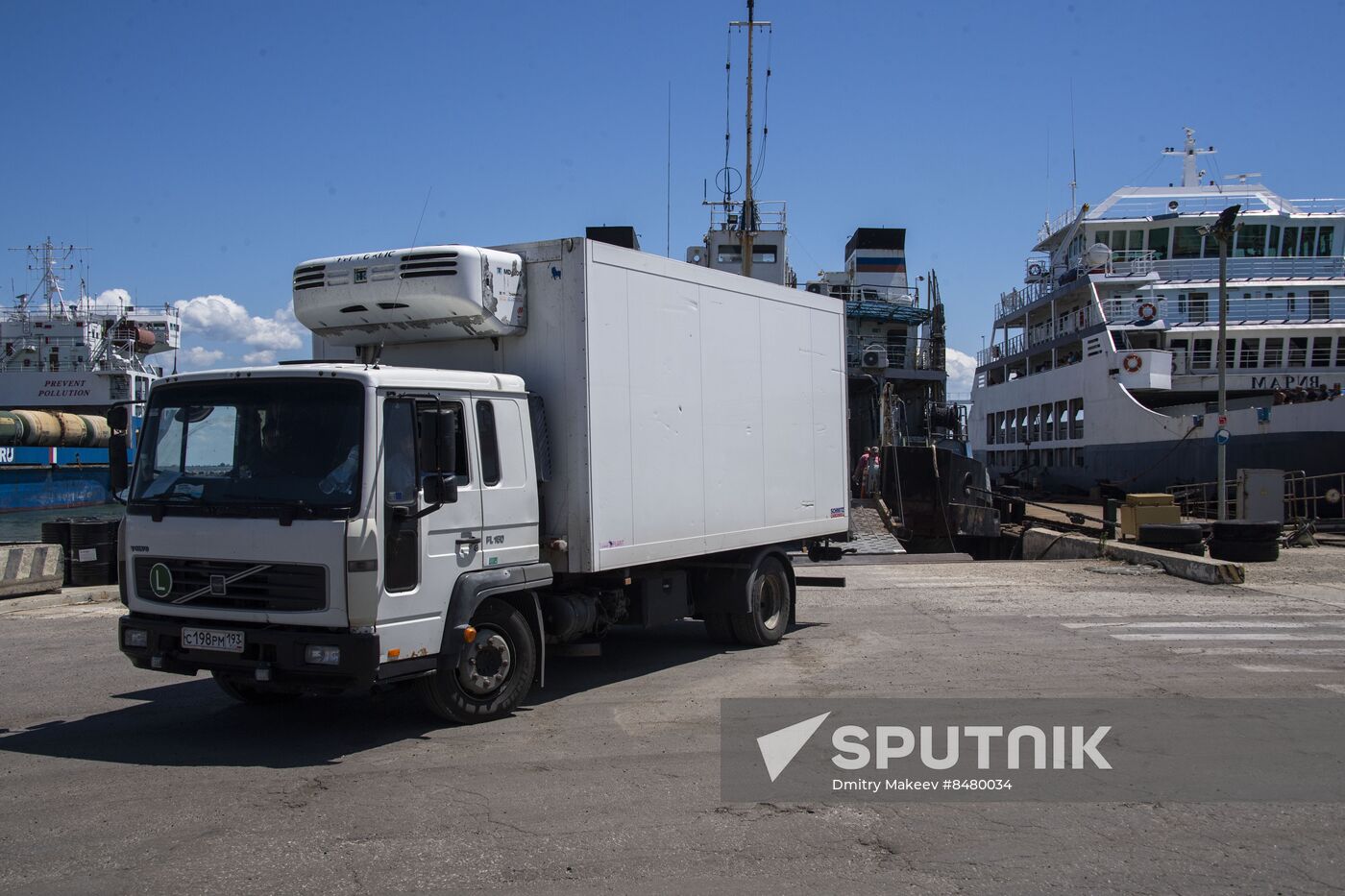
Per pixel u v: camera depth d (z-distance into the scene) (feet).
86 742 22.08
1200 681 27.37
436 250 24.20
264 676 20.51
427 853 15.38
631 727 22.90
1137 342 112.98
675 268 28.68
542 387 25.29
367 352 27.32
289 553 20.35
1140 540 59.36
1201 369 110.52
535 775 19.33
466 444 22.61
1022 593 46.55
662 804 17.63
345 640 19.85
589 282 25.00
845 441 38.37
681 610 31.32
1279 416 86.99
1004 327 156.46
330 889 14.06
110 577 50.60
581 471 24.80
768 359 33.35
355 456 20.31
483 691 23.21
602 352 25.45
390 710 24.81
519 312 25.34
